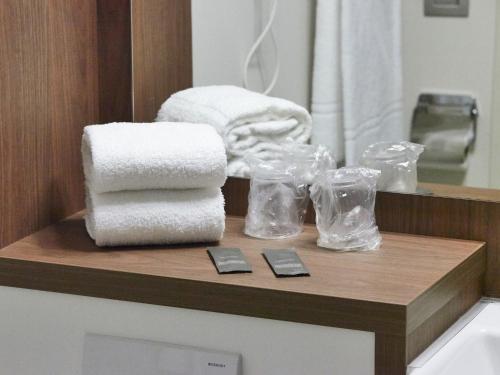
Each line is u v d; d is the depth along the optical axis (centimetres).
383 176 153
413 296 124
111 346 138
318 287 128
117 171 140
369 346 124
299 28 156
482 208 148
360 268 136
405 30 150
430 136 150
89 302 140
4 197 148
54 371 144
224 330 132
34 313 144
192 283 132
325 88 156
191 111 161
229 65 162
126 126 147
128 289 136
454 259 140
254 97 161
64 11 158
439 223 151
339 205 144
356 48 153
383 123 153
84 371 140
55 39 157
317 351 127
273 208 151
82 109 165
